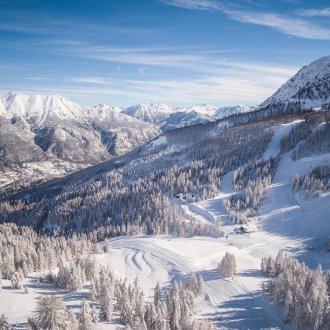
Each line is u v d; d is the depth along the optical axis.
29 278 101.06
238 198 173.62
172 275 109.94
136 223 168.50
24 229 180.62
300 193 165.75
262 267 107.38
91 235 166.38
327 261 117.88
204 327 70.88
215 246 133.62
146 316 76.25
